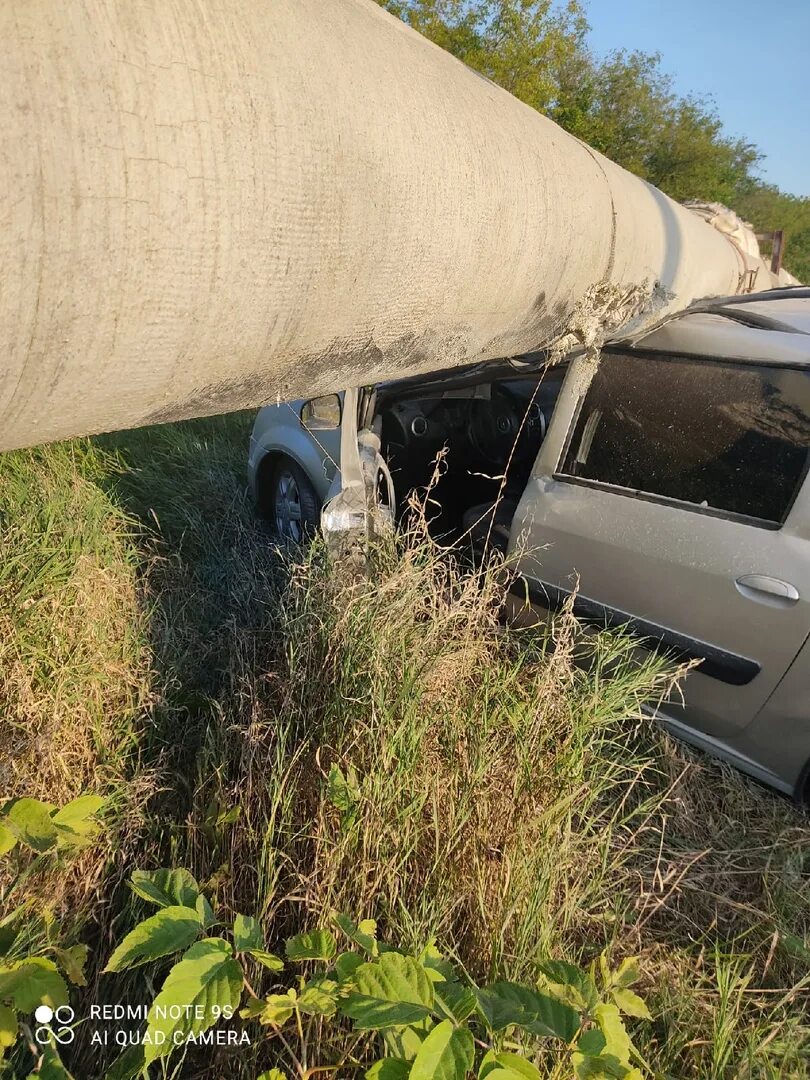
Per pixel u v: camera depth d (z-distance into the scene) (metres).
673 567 2.29
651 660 2.31
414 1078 0.94
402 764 1.89
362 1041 1.39
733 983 1.59
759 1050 1.52
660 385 2.44
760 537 2.12
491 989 1.18
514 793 1.89
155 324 1.07
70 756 2.17
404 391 3.49
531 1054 1.32
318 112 1.20
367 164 1.31
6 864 1.63
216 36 1.05
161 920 1.23
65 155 0.87
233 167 1.06
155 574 3.17
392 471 3.61
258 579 3.22
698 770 2.35
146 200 0.96
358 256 1.37
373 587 2.43
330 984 1.18
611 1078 1.05
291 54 1.17
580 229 2.03
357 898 1.67
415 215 1.46
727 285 3.33
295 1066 1.36
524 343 2.29
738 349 2.28
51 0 0.85
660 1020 1.64
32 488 3.21
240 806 1.85
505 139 1.77
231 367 1.31
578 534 2.55
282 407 3.69
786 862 2.05
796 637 2.04
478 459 3.75
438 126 1.52
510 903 1.66
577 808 1.95
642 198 2.52
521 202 1.78
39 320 0.92
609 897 1.91
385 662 2.12
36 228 0.86
